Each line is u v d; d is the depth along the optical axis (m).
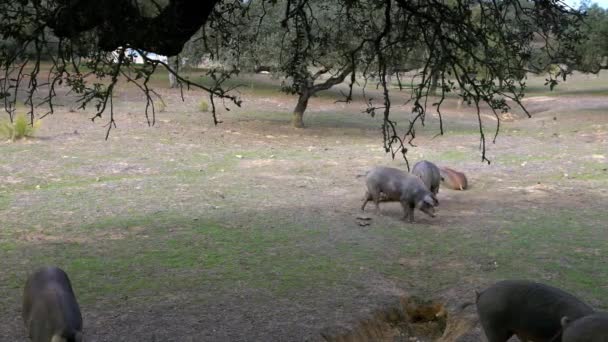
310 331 7.70
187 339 7.44
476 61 6.32
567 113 32.75
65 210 13.34
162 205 13.93
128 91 34.69
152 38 5.31
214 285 9.23
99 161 18.33
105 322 7.89
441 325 8.39
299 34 7.07
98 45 5.68
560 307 5.75
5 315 8.03
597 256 10.62
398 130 27.27
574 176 17.31
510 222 12.91
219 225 12.47
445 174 16.20
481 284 9.30
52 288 6.22
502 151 21.38
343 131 26.42
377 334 8.04
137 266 10.04
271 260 10.41
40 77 34.97
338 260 10.45
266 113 30.72
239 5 6.89
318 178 17.02
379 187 13.33
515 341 7.24
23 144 20.05
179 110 29.86
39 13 5.28
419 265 10.26
